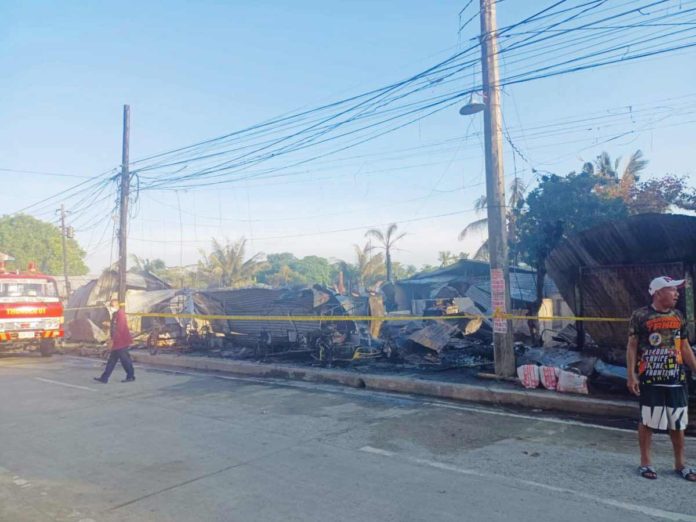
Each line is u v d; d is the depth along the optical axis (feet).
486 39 31.32
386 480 16.48
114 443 21.65
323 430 22.84
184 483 16.74
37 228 161.38
